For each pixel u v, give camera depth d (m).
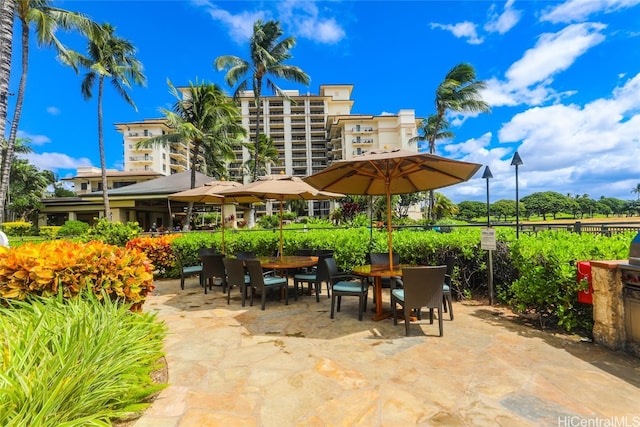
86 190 38.25
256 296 5.39
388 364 2.64
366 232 6.56
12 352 1.80
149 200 21.16
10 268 2.91
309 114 60.50
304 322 3.87
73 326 2.06
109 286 3.15
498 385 2.25
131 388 1.95
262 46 17.73
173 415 1.96
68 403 1.58
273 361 2.75
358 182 4.78
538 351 2.82
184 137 16.33
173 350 3.03
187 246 7.08
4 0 5.68
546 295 3.35
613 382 2.25
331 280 4.21
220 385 2.34
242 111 59.25
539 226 6.88
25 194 29.28
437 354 2.82
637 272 2.60
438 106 19.52
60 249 3.29
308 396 2.17
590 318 3.14
